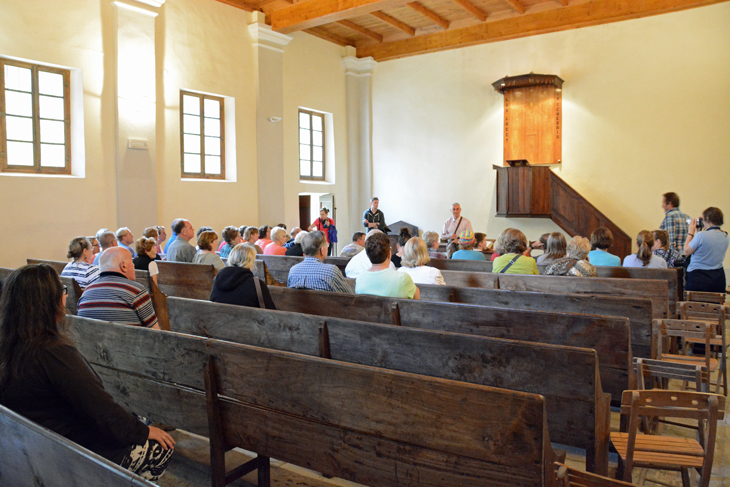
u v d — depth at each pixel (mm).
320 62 12211
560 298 3355
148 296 2930
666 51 9648
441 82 12102
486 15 11180
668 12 9562
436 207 12320
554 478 1644
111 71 8148
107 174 8164
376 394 1758
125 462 1826
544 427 1521
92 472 1229
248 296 3283
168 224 9109
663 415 2078
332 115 12594
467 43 11516
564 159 10703
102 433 1716
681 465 2105
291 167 11602
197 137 9695
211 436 2141
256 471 2543
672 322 3264
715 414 2039
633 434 2100
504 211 10547
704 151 9422
